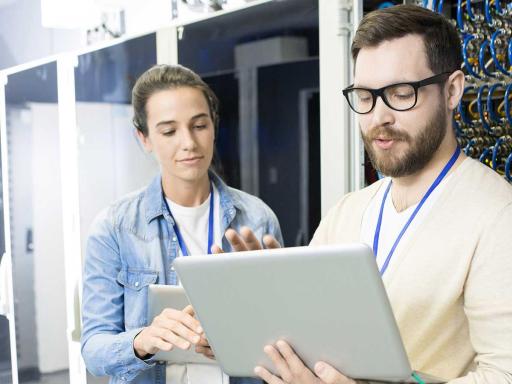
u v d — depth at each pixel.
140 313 1.79
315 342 1.15
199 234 1.85
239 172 2.45
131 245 1.83
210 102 1.86
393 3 1.96
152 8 2.67
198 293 1.23
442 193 1.27
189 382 1.71
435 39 1.24
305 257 1.08
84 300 1.84
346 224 1.47
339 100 1.93
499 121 1.99
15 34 3.69
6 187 3.08
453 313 1.25
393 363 1.10
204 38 2.40
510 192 1.22
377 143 1.27
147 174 2.46
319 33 1.98
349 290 1.07
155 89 1.80
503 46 2.01
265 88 2.32
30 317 2.99
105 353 1.70
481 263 1.18
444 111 1.26
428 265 1.25
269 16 2.22
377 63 1.24
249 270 1.14
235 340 1.25
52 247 2.87
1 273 3.10
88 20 2.86
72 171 2.74
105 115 2.63
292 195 2.34
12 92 3.01
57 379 2.90
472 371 1.25
